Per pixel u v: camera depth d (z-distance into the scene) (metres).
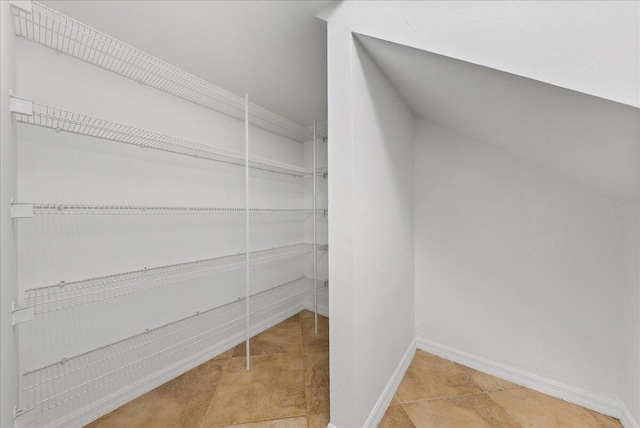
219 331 1.93
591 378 1.37
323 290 2.65
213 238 1.92
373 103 1.22
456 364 1.76
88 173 1.30
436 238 1.86
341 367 1.12
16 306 0.83
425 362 1.78
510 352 1.60
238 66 1.52
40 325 1.15
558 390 1.45
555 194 1.45
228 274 2.02
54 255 1.19
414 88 1.34
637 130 0.76
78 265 1.27
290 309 2.63
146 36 1.25
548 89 0.78
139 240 1.51
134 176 1.48
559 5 0.70
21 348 1.10
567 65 0.71
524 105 0.94
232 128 2.05
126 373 1.34
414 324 1.94
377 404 1.29
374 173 1.25
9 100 0.75
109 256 1.38
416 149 1.92
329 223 1.13
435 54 0.92
